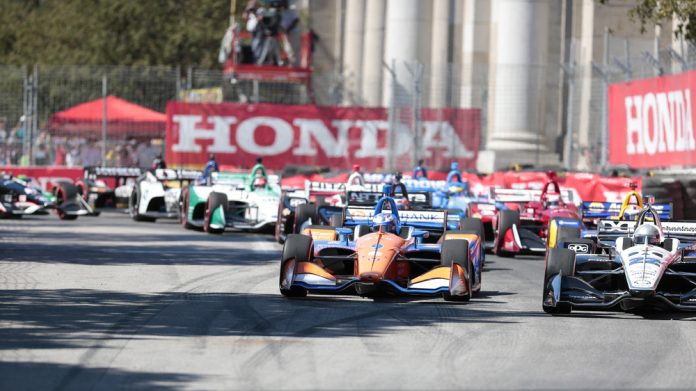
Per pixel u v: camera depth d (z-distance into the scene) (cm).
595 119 12888
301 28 19525
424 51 16988
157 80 14812
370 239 5259
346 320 4466
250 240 8644
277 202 9119
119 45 19875
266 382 3238
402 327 4300
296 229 7588
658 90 10538
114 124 14012
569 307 4675
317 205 7912
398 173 7294
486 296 5381
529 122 14750
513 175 11288
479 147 13262
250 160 13525
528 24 15150
